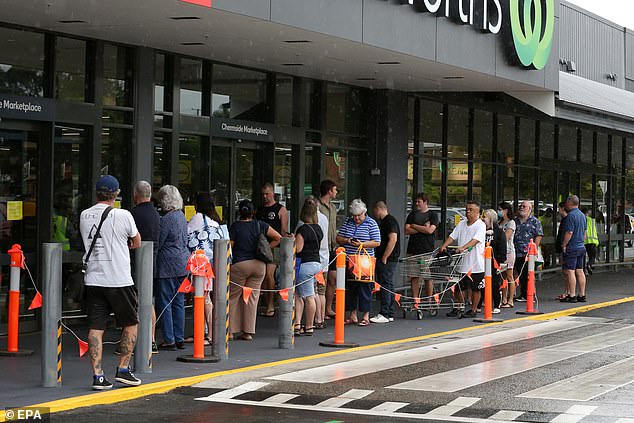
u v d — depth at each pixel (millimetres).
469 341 16453
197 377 12469
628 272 33938
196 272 13594
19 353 13891
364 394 11570
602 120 27156
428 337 16906
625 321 19719
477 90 23984
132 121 17500
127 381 11648
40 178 16281
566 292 23516
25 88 16062
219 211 19672
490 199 28203
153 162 18078
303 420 10148
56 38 16422
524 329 18266
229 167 19891
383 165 23609
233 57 18953
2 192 15797
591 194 34375
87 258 11320
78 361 13578
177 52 18328
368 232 17953
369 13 17359
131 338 11586
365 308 18203
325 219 17391
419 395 11500
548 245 31594
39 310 16438
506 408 10758
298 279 16484
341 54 18516
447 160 26141
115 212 11281
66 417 10188
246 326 15977
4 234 15875
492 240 20531
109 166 17297
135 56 17516
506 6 21719
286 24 15453
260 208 18859
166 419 10156
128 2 13844
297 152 21547
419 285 19766
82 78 16891
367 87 23438
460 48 20109
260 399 11289
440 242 25812
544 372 13148
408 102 24578
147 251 12562
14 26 15719
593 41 33750
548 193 31578
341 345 15461
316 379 12570
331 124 22641
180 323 14734
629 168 37062
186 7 14117
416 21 18703
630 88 36969
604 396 11430
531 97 24328
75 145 16797
